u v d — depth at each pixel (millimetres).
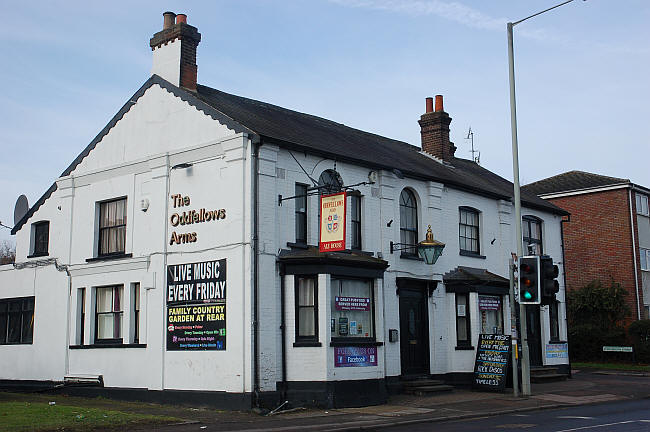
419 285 21812
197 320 17750
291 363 17250
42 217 23562
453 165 27922
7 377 23266
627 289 35125
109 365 19922
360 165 20234
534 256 17828
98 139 21641
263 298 16969
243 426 13766
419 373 21297
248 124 18203
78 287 21469
